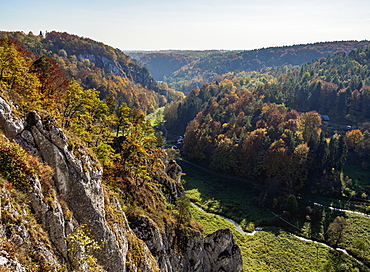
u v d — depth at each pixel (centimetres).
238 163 13412
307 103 19562
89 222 2978
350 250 7612
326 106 19325
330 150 12056
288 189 11175
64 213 2688
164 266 4312
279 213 9638
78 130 4844
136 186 5531
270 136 13850
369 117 17325
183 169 14050
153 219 4947
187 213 5547
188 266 4972
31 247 2161
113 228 3412
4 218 2069
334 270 6625
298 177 11644
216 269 5472
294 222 9081
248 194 11288
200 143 15188
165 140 18225
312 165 12075
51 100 4966
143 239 4225
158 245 4375
